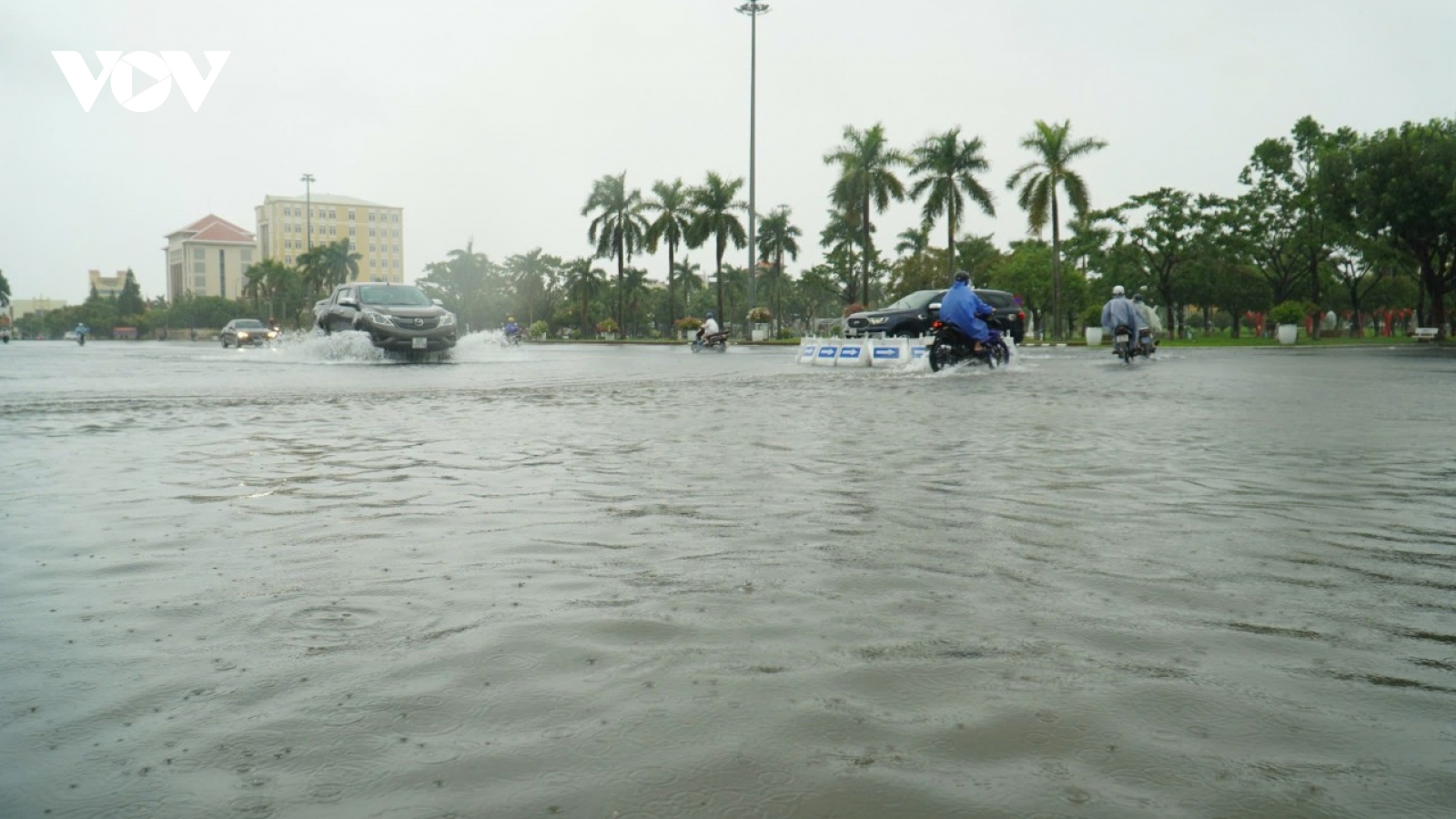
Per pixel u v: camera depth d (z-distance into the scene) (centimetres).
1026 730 246
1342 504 555
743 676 284
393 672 288
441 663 295
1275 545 452
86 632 327
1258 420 1044
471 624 334
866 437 896
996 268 7500
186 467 717
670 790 216
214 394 1470
